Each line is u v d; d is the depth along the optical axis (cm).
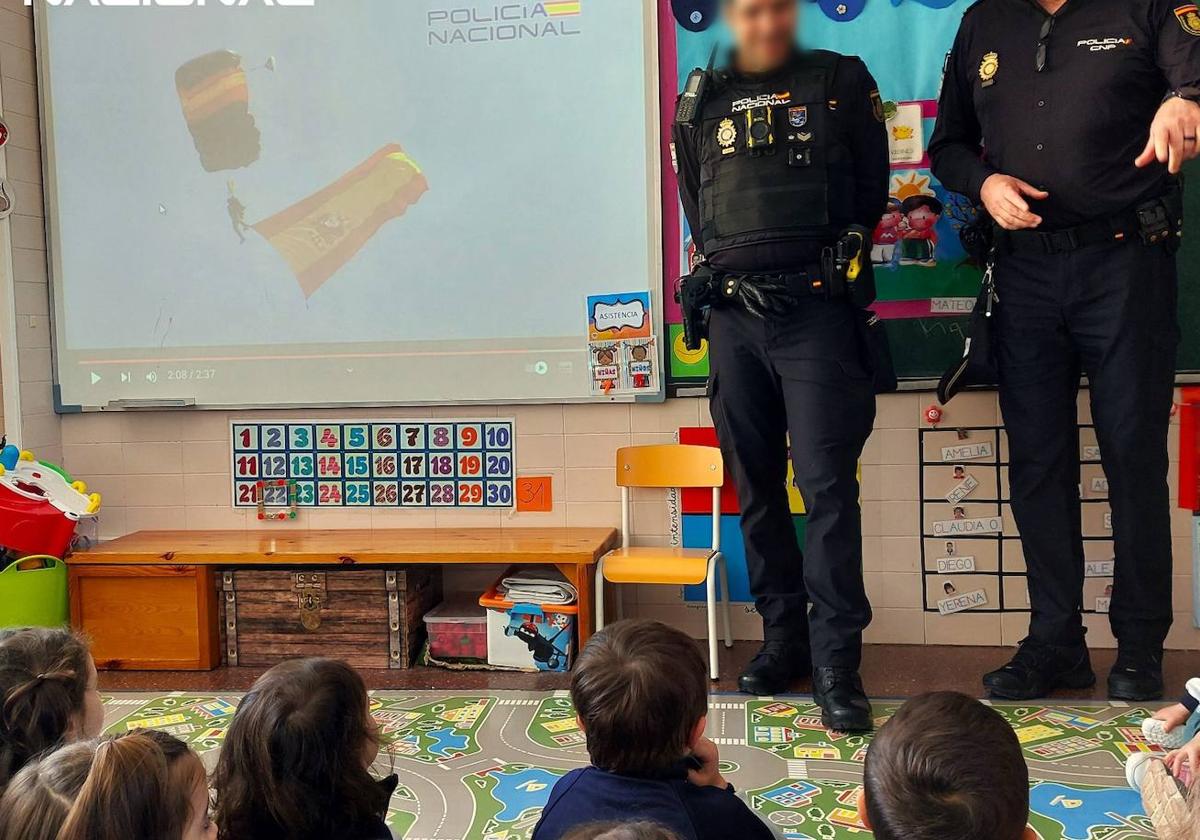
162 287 415
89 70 413
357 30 399
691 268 384
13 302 404
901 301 371
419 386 405
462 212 398
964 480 373
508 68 392
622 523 390
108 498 425
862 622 309
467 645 370
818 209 309
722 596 380
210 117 409
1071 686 326
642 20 382
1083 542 361
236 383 414
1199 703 221
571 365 396
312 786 153
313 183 405
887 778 123
